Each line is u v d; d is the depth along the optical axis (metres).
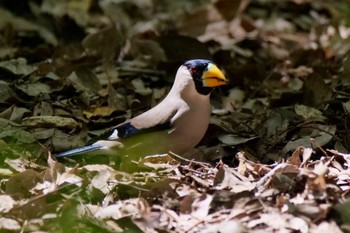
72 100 11.20
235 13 15.31
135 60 13.37
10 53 13.63
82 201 8.12
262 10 16.33
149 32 14.25
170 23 15.64
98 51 13.25
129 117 10.65
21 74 11.66
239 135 9.96
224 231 7.44
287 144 9.61
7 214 7.90
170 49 13.27
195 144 9.32
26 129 10.10
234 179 8.35
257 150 9.75
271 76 12.94
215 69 9.14
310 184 7.93
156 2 16.53
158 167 8.84
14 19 14.82
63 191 8.31
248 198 7.89
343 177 8.38
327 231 7.46
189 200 7.94
